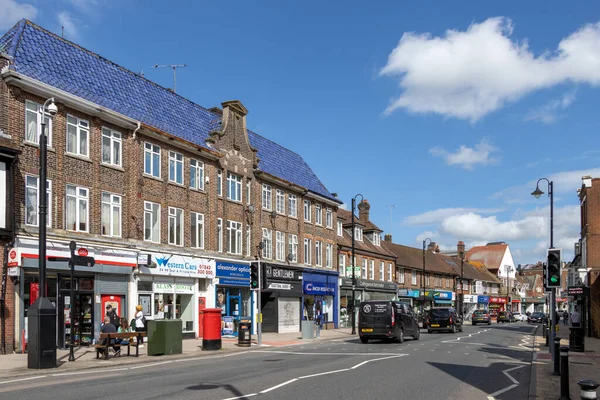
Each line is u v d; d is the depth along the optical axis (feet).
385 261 185.26
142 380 43.55
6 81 66.33
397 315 91.56
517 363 60.18
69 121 75.20
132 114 86.94
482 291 286.87
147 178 87.61
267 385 40.75
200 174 101.60
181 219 95.25
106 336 59.52
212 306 99.96
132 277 82.33
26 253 66.18
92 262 61.05
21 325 65.67
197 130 104.12
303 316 132.98
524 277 408.67
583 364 61.46
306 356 65.98
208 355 67.72
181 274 92.02
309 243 140.36
